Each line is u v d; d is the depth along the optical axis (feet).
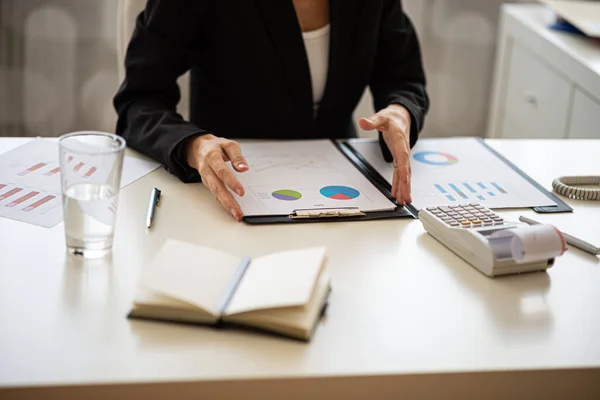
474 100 8.90
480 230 3.23
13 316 2.68
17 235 3.25
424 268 3.15
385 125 4.20
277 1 4.71
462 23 8.54
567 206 3.81
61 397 2.38
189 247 2.97
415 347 2.62
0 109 8.24
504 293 2.99
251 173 3.97
